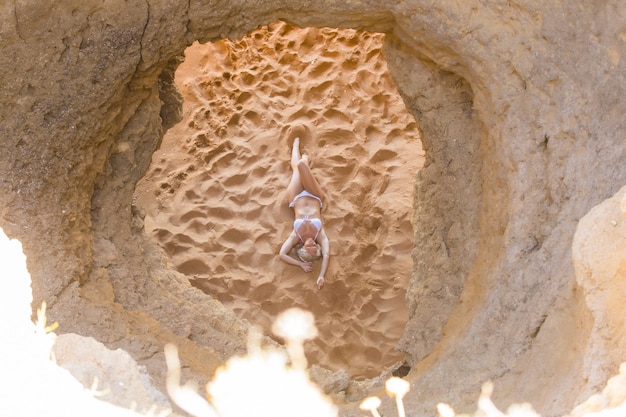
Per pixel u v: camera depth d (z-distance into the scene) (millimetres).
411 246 7707
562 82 4207
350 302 7637
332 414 2561
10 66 4352
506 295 4035
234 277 7742
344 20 4809
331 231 7879
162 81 5566
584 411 2047
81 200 4719
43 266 4215
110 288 4625
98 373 2006
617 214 2834
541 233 4125
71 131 4547
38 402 1515
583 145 4059
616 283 2701
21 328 1756
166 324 4770
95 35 4469
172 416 2104
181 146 8328
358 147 8148
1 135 4406
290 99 8414
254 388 2236
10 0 4238
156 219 7969
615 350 2549
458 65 4754
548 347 3383
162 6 4523
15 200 4363
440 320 4949
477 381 3719
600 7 4027
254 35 8594
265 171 8195
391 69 5199
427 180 5305
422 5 4562
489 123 4645
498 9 4414
